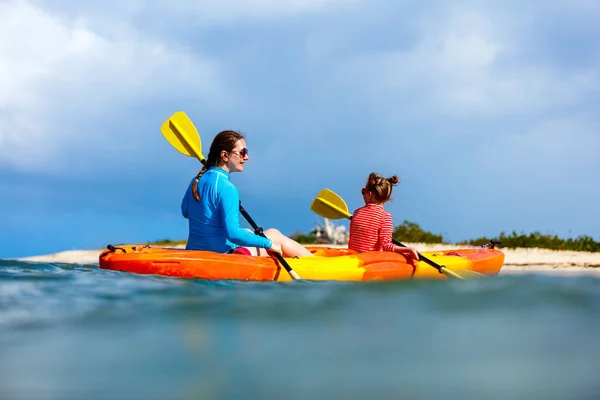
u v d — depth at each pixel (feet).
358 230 21.25
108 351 8.00
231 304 11.26
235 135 17.75
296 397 6.39
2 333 8.95
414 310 10.84
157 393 6.45
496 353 8.03
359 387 6.68
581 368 7.47
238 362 7.54
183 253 16.62
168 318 10.02
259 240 17.15
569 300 12.01
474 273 19.29
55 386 6.68
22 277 14.67
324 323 9.73
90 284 13.73
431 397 6.40
